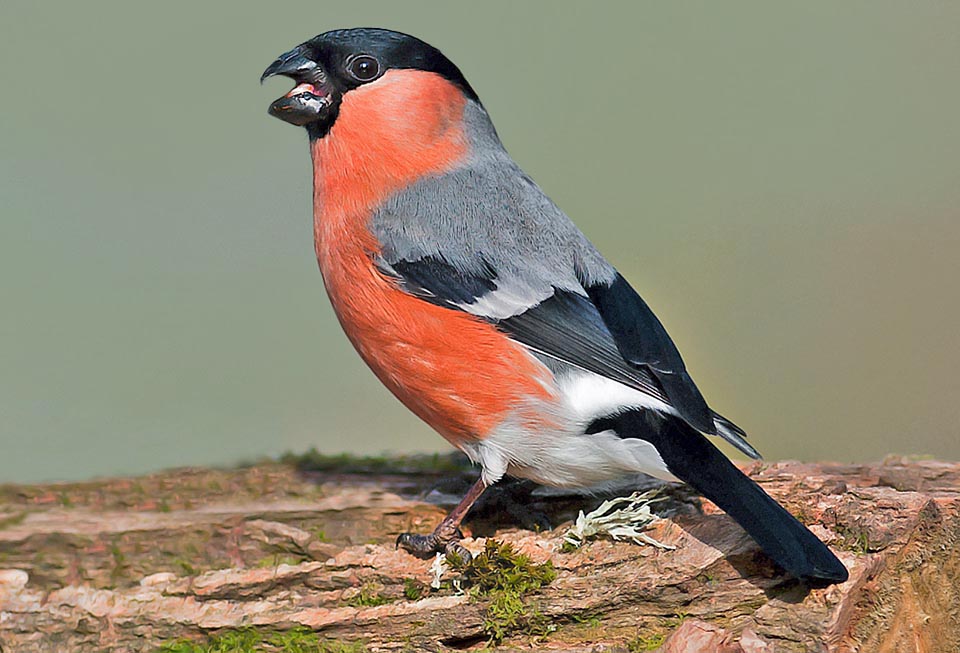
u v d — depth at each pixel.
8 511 8.19
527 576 7.14
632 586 7.05
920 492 7.83
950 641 7.37
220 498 8.52
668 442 7.54
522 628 7.12
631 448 7.62
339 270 8.09
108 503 8.38
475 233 8.03
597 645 6.95
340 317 8.23
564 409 7.61
